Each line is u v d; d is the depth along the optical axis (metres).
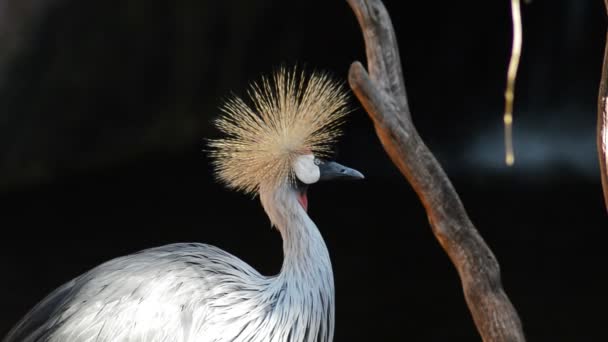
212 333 4.95
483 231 12.62
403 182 15.36
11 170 14.28
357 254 11.73
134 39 15.53
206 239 12.43
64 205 13.83
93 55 14.91
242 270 5.25
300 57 17.59
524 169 16.11
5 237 12.26
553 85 18.80
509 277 10.86
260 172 5.13
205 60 16.47
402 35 18.78
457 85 18.89
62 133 14.83
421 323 9.36
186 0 15.94
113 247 12.02
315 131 5.16
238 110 5.22
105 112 15.38
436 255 11.66
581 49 18.73
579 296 10.20
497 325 3.36
